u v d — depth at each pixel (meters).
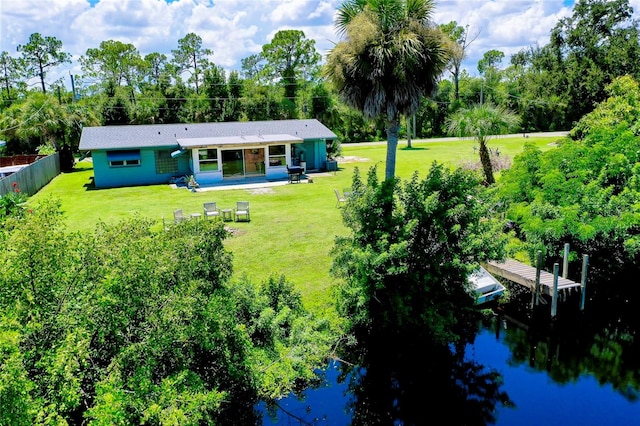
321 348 9.73
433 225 10.53
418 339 11.05
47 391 5.34
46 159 30.25
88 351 5.77
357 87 11.73
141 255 6.48
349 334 10.84
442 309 10.80
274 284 10.82
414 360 10.52
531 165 16.77
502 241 10.74
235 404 8.19
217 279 8.30
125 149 28.23
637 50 54.06
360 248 10.48
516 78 70.19
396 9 11.03
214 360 7.64
